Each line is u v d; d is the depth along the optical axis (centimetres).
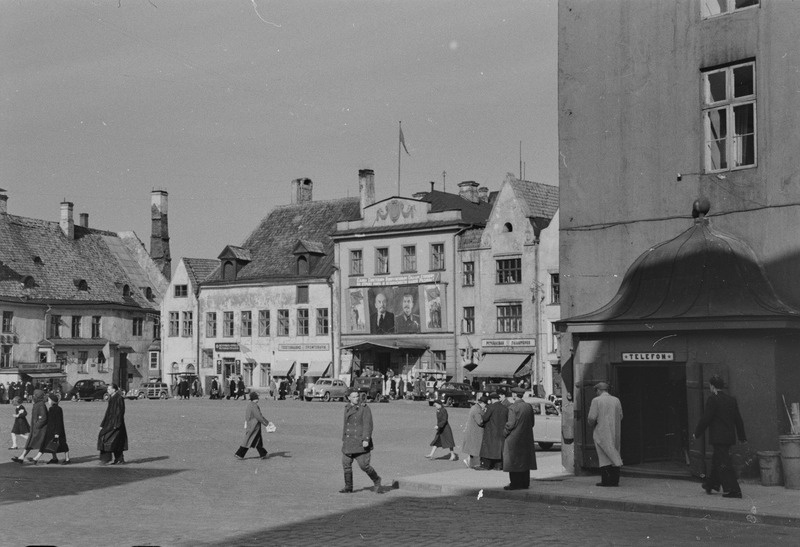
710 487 1733
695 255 1983
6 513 1602
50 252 8825
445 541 1313
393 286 7162
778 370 1855
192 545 1285
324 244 8000
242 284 8112
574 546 1269
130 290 9338
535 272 6362
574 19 2272
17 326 8019
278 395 7531
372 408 5600
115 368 8756
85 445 3134
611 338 2069
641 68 2155
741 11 2002
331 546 1277
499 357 6500
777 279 1920
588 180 2231
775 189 1938
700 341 1936
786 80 1930
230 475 2247
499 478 2059
